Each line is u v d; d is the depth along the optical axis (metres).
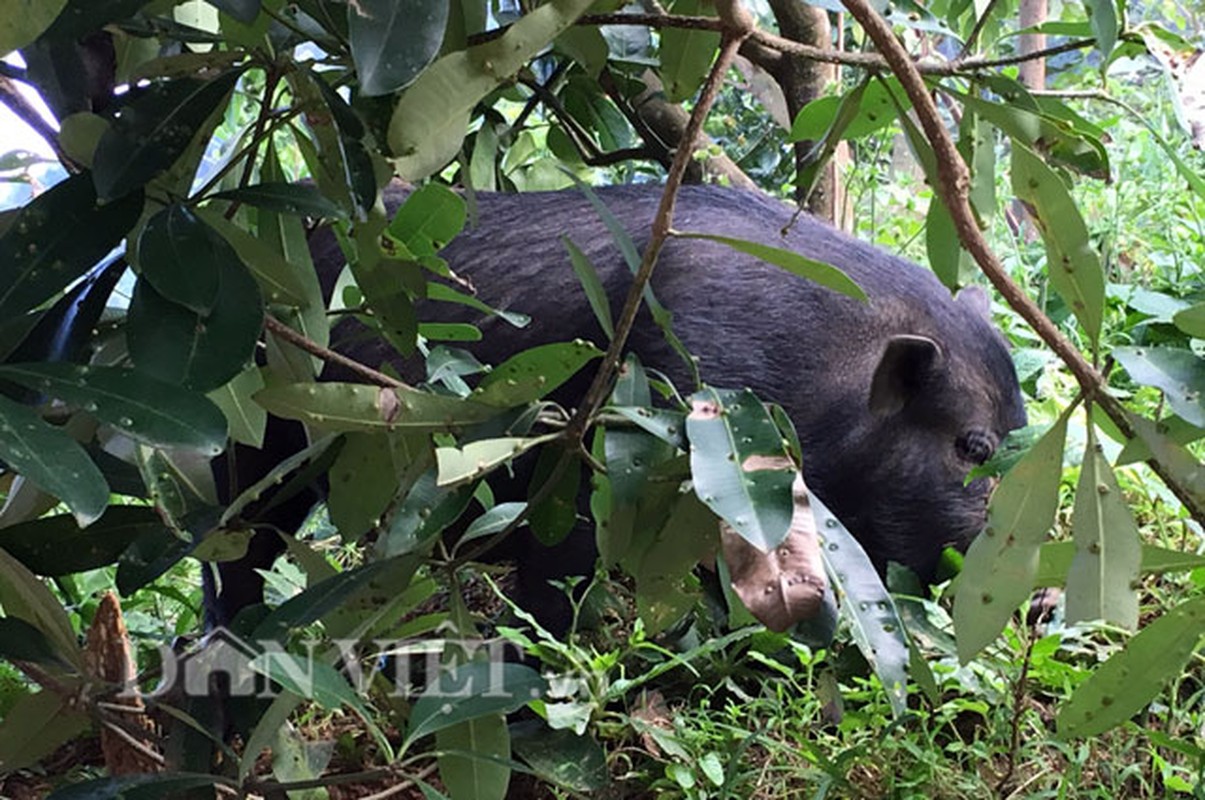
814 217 4.03
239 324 1.83
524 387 2.07
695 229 3.69
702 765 2.85
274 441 3.64
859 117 2.43
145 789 1.93
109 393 1.72
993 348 3.79
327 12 2.01
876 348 3.62
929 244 2.28
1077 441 4.02
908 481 3.69
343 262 3.68
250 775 2.19
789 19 4.30
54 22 1.79
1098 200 6.01
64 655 2.26
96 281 2.05
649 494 2.09
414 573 2.23
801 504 1.83
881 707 3.04
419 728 2.02
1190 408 1.73
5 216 2.06
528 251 3.70
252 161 2.14
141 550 2.25
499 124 3.95
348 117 1.92
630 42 3.46
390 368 2.61
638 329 3.53
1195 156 6.15
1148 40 2.16
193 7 2.54
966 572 1.88
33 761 2.35
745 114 5.73
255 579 3.84
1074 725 2.16
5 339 1.88
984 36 3.67
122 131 1.86
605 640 3.59
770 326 3.56
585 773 2.60
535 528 2.38
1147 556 2.02
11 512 2.35
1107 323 4.79
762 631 3.27
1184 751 2.71
